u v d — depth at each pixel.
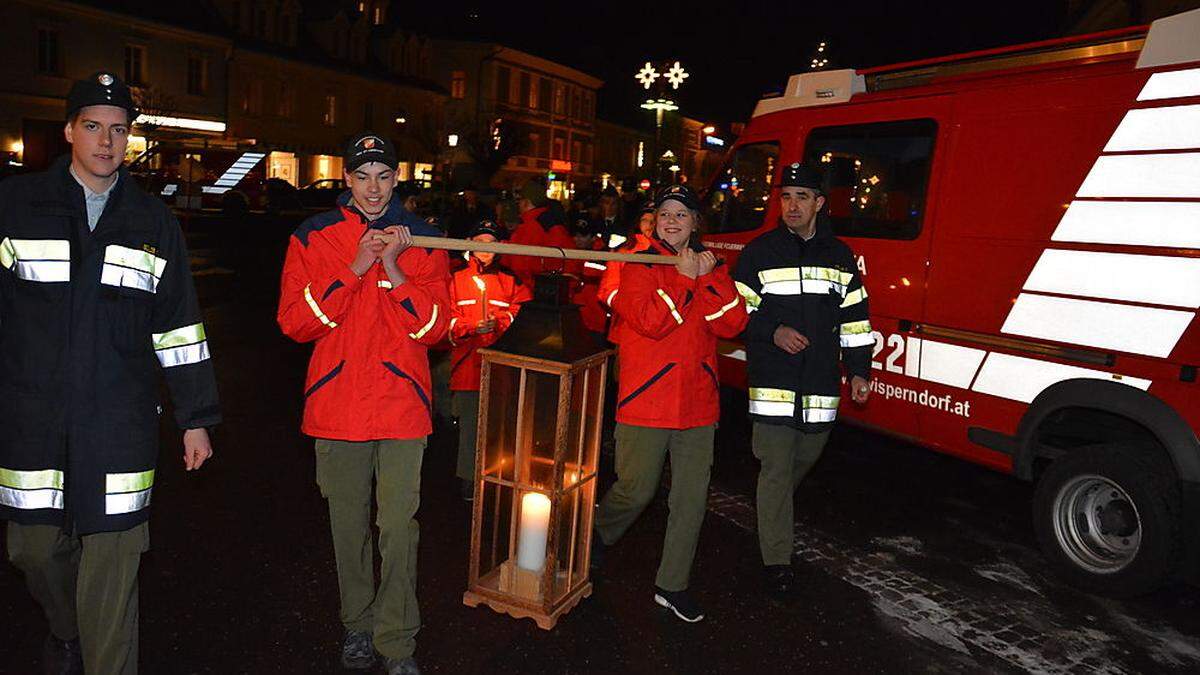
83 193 2.85
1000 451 5.24
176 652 3.65
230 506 5.25
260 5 38.97
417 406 3.34
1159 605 4.66
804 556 5.09
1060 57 5.17
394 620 3.37
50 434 2.76
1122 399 4.59
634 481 4.11
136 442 2.86
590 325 7.22
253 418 7.14
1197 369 4.33
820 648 4.02
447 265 3.45
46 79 30.58
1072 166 4.90
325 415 3.29
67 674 3.17
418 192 10.24
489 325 5.29
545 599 3.95
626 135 69.62
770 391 4.41
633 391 3.97
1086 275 4.79
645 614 4.24
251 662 3.61
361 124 44.78
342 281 3.12
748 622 4.23
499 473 4.07
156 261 2.88
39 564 2.91
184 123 34.53
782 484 4.49
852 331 4.56
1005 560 5.18
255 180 28.94
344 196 3.41
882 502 6.11
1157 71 4.57
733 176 7.75
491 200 13.33
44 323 2.76
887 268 5.91
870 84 6.48
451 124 51.28
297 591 4.23
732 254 7.65
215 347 9.95
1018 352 5.12
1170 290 4.44
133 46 33.34
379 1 49.03
